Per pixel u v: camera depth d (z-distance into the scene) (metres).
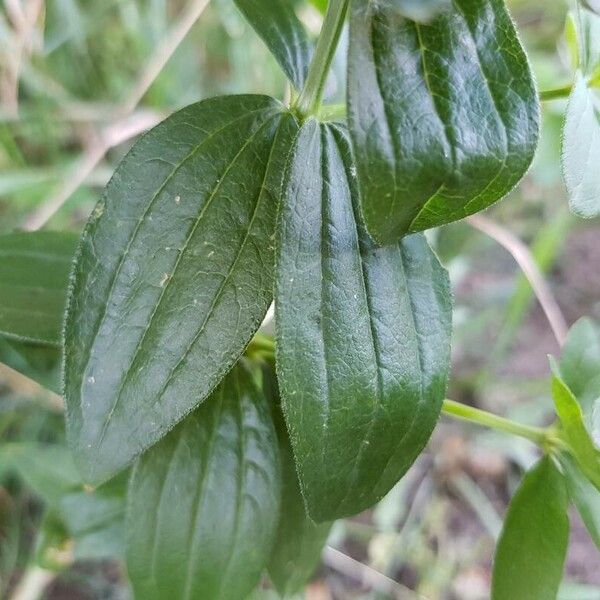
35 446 0.23
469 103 0.09
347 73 0.08
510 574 0.13
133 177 0.10
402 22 0.08
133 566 0.13
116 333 0.10
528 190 0.36
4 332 0.13
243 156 0.10
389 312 0.10
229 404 0.13
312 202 0.10
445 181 0.08
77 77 0.33
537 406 0.31
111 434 0.10
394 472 0.11
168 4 0.33
